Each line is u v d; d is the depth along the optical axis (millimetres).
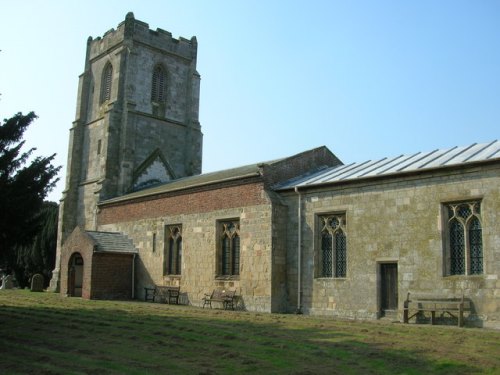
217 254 29734
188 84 49062
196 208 31578
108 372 11641
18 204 18234
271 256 26719
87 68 48969
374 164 27203
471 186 21016
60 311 24000
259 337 16391
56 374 11445
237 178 29016
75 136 46688
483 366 12203
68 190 45156
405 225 22859
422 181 22547
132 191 42500
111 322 19984
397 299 22969
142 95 45406
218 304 29141
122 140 43438
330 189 25891
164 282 33062
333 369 12008
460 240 21406
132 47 45219
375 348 14453
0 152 19219
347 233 24922
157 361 12859
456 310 20469
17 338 16312
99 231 38469
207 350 14273
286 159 29219
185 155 47688
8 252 19781
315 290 25906
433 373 11641
